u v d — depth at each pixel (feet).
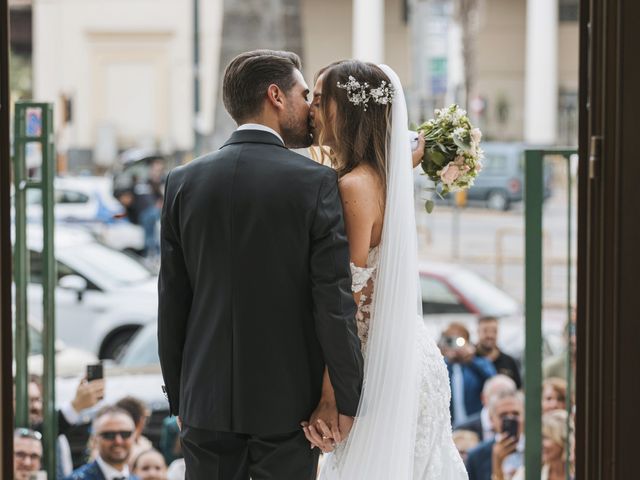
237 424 11.07
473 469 22.45
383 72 12.03
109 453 19.43
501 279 63.41
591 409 11.52
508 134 147.13
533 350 17.01
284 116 11.66
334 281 10.91
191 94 134.00
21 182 17.42
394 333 11.80
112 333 40.11
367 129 11.95
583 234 11.82
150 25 134.10
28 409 17.49
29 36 134.21
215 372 11.14
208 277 11.21
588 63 11.73
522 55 147.23
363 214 11.73
